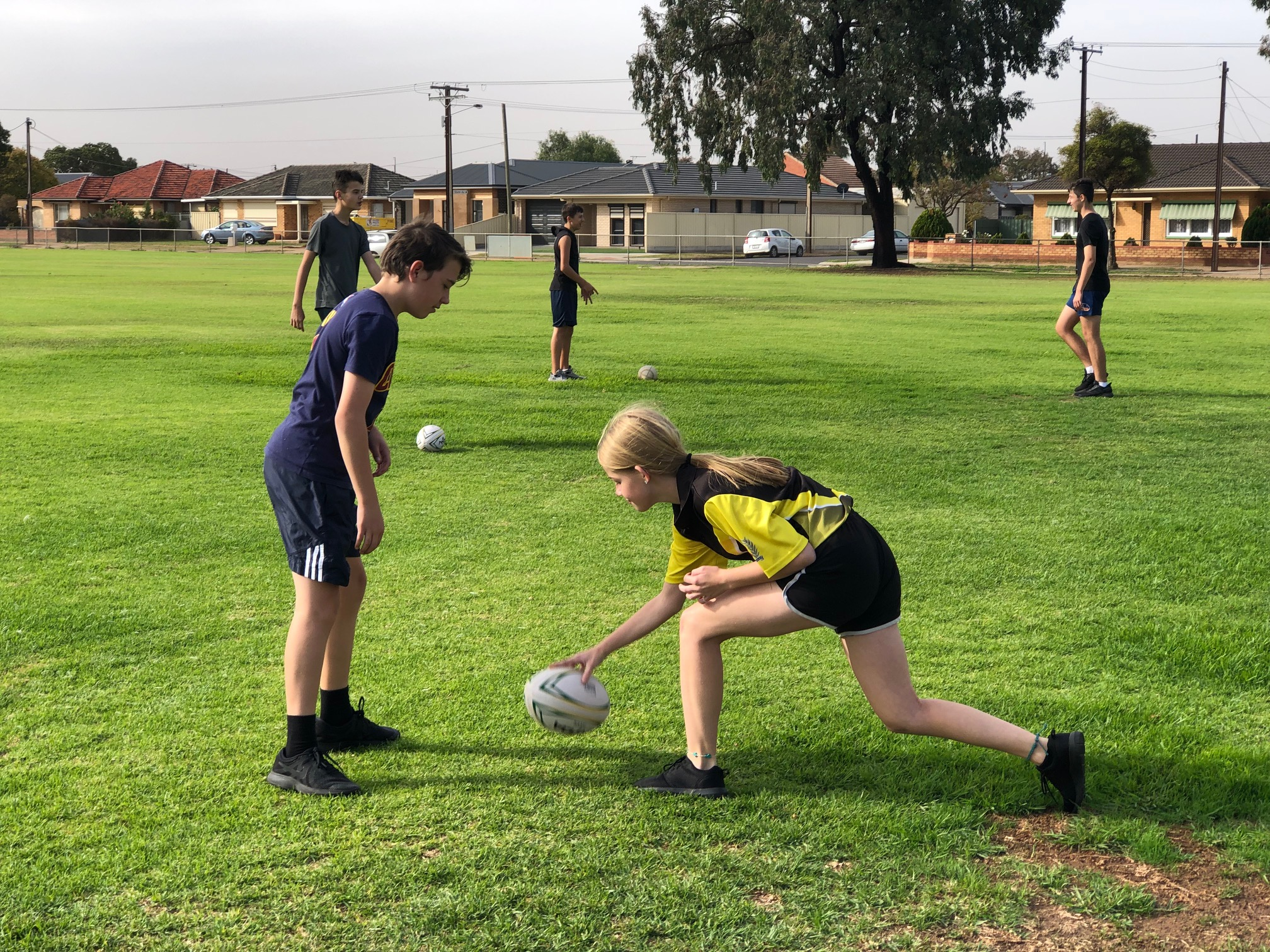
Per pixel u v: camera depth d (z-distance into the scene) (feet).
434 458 27.96
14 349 50.80
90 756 12.19
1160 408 36.04
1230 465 27.43
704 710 11.12
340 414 11.41
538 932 9.03
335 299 29.55
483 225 238.48
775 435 31.04
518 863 10.05
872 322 71.05
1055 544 20.35
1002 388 40.52
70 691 13.89
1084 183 37.11
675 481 10.93
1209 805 11.03
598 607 17.10
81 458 27.68
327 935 9.00
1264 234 158.40
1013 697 13.65
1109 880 9.82
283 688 14.08
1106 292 37.63
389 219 247.09
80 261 155.84
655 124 149.59
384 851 10.24
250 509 22.86
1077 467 27.17
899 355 51.47
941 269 156.97
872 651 10.80
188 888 9.65
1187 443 30.27
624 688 14.12
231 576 18.53
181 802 11.19
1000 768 11.87
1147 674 14.49
